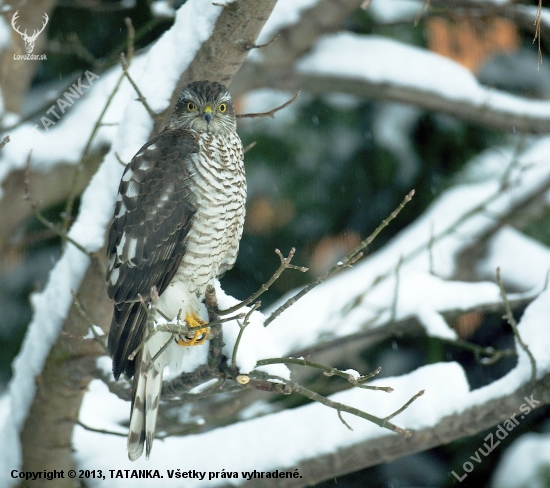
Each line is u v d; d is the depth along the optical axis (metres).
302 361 5.98
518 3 12.52
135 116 7.99
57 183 10.96
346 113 14.01
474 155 14.48
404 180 14.30
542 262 13.03
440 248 12.41
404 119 14.27
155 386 7.08
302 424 8.32
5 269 13.96
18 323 14.67
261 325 6.56
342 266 6.01
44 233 10.98
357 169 14.18
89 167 11.02
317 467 8.09
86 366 8.10
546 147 14.12
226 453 8.34
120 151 8.00
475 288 9.78
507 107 13.23
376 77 13.06
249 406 10.51
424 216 13.26
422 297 9.79
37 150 10.87
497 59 15.24
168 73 7.85
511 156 14.20
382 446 7.94
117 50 10.02
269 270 14.55
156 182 7.50
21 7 10.70
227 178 7.71
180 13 7.96
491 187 13.45
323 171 14.13
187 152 7.57
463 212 13.08
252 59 12.29
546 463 12.48
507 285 12.95
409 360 14.29
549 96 15.20
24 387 8.50
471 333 14.29
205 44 7.63
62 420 8.48
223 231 7.71
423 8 6.05
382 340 14.24
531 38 14.95
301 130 13.88
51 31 14.34
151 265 7.42
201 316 7.62
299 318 11.09
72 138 11.02
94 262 7.95
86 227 8.09
